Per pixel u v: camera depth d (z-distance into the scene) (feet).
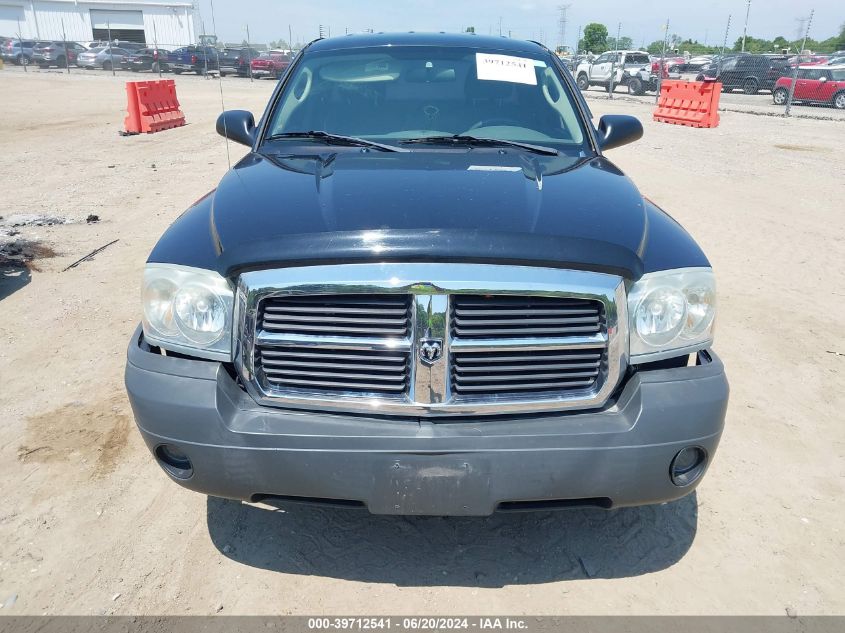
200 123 52.47
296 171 9.57
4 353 13.89
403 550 8.95
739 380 13.44
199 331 7.56
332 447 7.13
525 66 12.64
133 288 17.40
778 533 9.36
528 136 11.36
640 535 9.30
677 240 8.32
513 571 8.64
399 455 7.07
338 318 7.19
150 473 10.36
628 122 12.01
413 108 11.68
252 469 7.30
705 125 53.72
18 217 23.53
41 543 8.91
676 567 8.75
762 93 94.17
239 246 7.32
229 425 7.27
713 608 8.11
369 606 8.06
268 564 8.67
